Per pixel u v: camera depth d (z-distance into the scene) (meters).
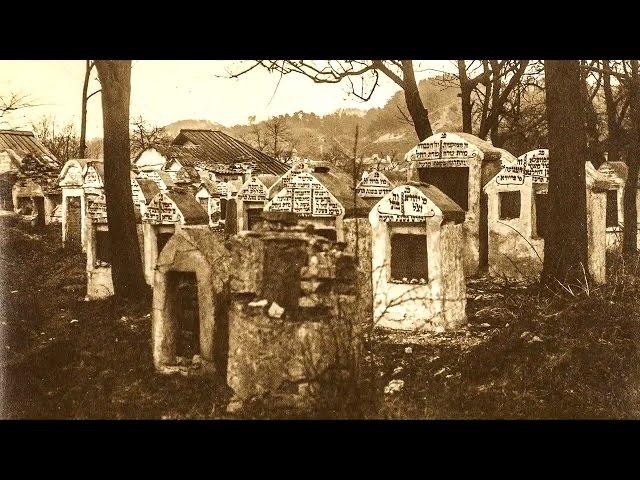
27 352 10.63
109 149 13.99
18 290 14.48
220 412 8.05
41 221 23.72
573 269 11.24
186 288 9.65
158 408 8.30
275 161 27.75
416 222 11.43
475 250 15.59
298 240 8.14
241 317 8.12
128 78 14.08
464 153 15.54
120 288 13.88
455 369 9.26
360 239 12.46
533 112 26.39
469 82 22.47
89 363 10.09
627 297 10.50
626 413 7.98
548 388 8.56
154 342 9.47
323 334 7.85
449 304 11.38
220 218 20.53
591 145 23.47
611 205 17.75
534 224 14.95
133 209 14.15
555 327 9.77
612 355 8.84
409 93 20.16
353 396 7.76
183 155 28.38
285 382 7.86
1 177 24.78
